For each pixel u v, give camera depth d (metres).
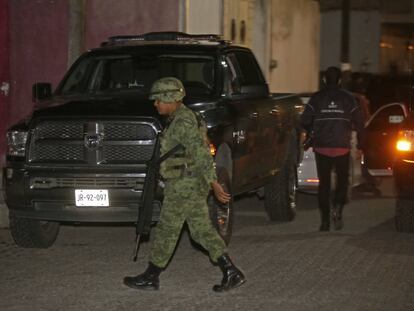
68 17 32.84
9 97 31.66
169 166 16.73
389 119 30.47
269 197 26.14
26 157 20.20
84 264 20.12
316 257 21.00
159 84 16.73
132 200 19.75
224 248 17.34
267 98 25.14
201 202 17.02
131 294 17.38
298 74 55.53
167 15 35.38
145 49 23.58
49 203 20.17
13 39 33.19
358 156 30.80
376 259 20.81
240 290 17.72
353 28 66.75
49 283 18.28
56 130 20.08
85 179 19.84
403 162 23.50
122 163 19.73
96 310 16.23
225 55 23.22
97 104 20.66
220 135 20.70
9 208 20.81
